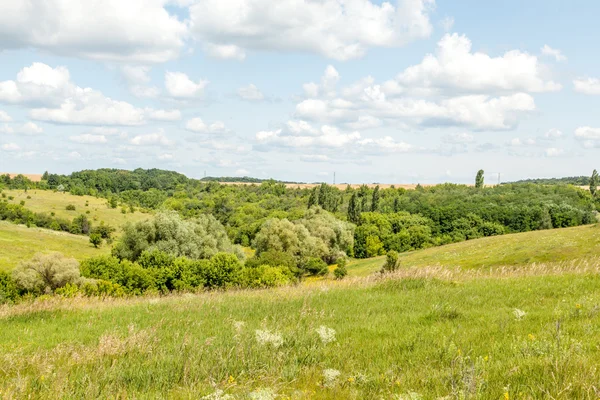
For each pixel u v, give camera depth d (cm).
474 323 871
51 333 1087
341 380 567
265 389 506
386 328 888
